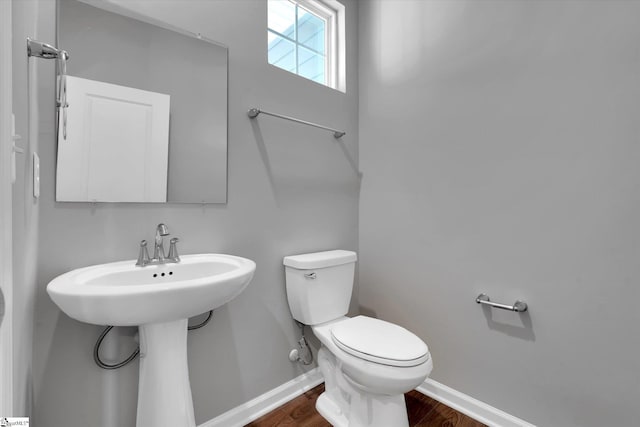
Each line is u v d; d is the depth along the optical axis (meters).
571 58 1.19
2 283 0.42
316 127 1.78
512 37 1.35
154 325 0.99
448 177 1.57
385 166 1.88
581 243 1.17
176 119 1.25
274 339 1.56
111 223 1.10
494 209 1.40
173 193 1.24
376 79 1.94
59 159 1.00
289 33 1.84
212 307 0.93
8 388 0.45
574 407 1.18
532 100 1.29
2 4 0.41
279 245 1.59
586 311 1.16
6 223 0.43
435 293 1.63
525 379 1.31
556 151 1.22
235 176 1.42
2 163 0.42
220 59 1.37
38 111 0.94
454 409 1.51
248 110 1.47
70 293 0.74
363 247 2.01
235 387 1.42
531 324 1.29
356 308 2.02
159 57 1.21
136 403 1.14
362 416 1.24
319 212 1.79
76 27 1.04
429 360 1.17
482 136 1.44
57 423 1.00
